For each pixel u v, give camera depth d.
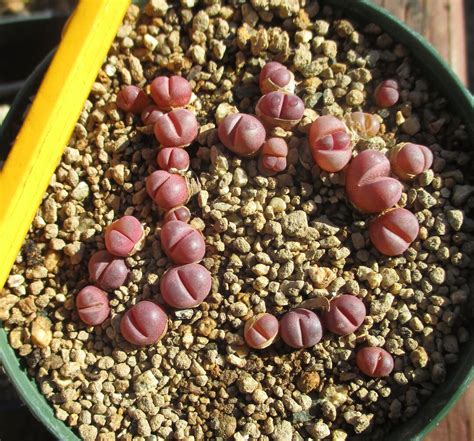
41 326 0.10
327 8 0.11
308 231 0.10
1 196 0.09
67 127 0.10
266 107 0.10
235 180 0.10
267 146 0.10
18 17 0.13
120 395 0.10
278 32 0.11
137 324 0.09
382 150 0.10
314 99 0.11
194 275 0.09
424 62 0.11
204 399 0.10
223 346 0.10
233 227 0.10
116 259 0.10
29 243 0.10
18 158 0.09
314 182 0.10
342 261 0.10
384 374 0.10
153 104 0.11
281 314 0.10
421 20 0.12
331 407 0.10
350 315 0.09
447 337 0.10
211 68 0.11
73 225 0.10
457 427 0.11
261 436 0.10
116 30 0.10
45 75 0.10
